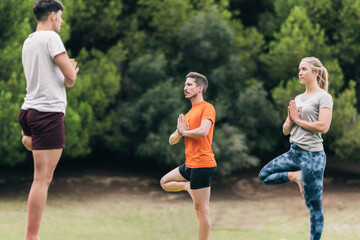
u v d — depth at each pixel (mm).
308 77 5863
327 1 16828
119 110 19359
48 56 4512
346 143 16266
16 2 14672
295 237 10859
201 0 19906
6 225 11875
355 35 16641
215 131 18516
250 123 18688
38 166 4543
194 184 6039
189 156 6145
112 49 19250
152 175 20797
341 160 22812
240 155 18266
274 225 12656
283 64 17719
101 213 14680
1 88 14680
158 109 18469
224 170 18250
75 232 11555
